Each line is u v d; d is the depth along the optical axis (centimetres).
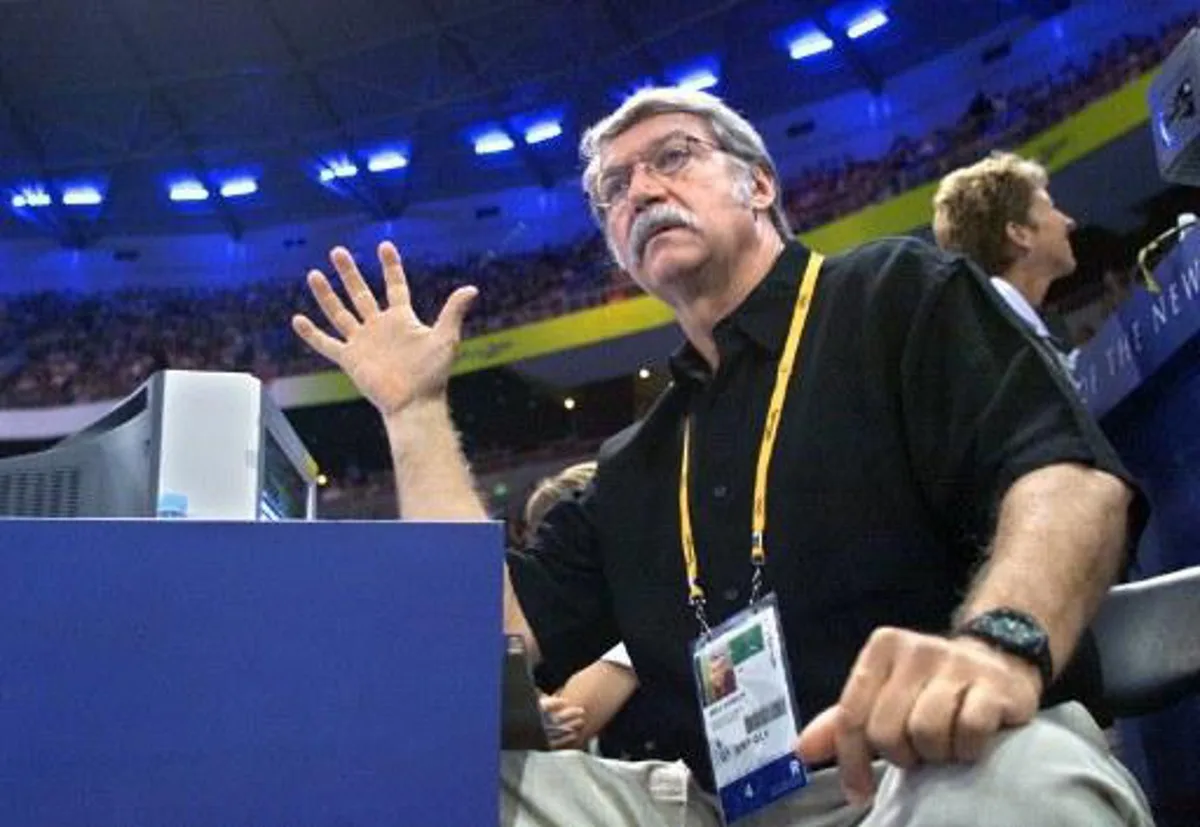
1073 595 82
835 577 108
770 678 104
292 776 78
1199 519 184
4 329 1428
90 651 79
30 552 80
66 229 1462
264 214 1473
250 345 1416
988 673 72
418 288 1401
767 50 1288
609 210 137
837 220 1237
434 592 81
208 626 80
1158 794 182
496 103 1387
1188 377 184
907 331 110
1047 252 235
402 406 138
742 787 104
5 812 76
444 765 79
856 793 72
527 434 1331
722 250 126
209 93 1388
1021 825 69
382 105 1409
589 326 1317
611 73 1347
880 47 1238
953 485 102
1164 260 184
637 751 141
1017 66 1152
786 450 113
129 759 77
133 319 1437
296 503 147
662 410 129
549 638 132
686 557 118
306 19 1327
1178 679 105
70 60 1352
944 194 242
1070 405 95
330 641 80
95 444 128
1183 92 183
